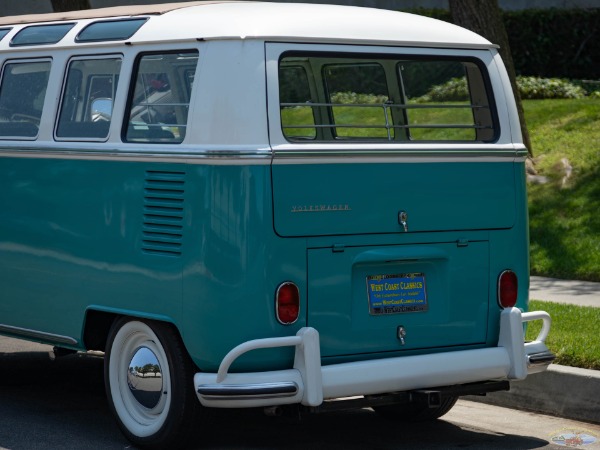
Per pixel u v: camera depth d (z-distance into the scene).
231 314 6.70
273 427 8.17
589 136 17.69
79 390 9.36
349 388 6.81
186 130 6.92
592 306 11.35
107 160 7.43
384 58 7.37
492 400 9.04
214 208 6.74
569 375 8.55
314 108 7.45
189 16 7.26
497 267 7.64
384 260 7.13
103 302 7.48
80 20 8.09
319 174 6.87
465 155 7.45
